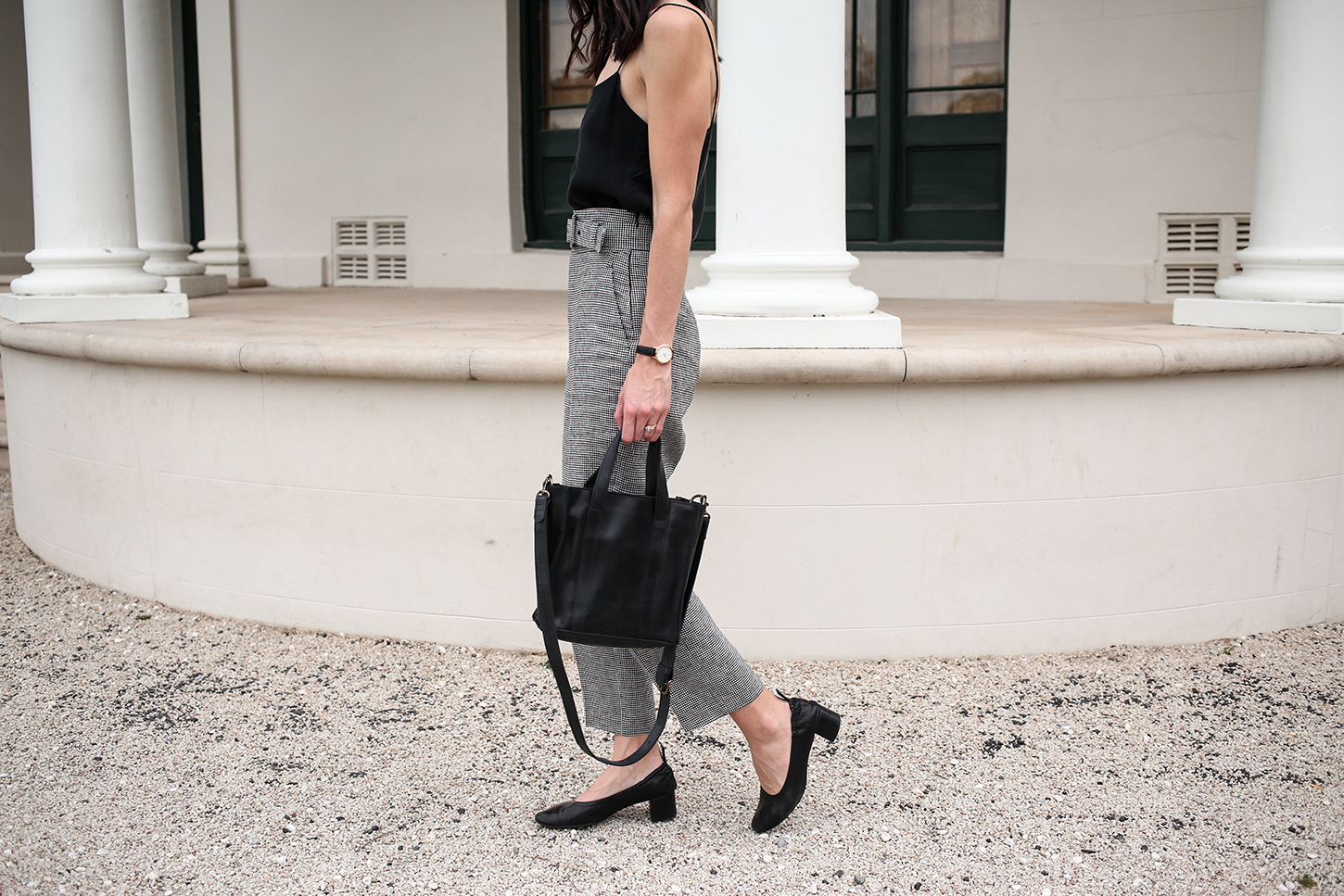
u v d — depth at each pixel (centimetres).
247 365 359
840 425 329
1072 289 657
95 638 373
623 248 218
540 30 814
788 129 341
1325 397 362
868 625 340
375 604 365
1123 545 346
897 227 723
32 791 267
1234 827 246
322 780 272
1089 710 310
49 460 445
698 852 237
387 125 848
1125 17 628
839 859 235
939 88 700
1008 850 238
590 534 213
